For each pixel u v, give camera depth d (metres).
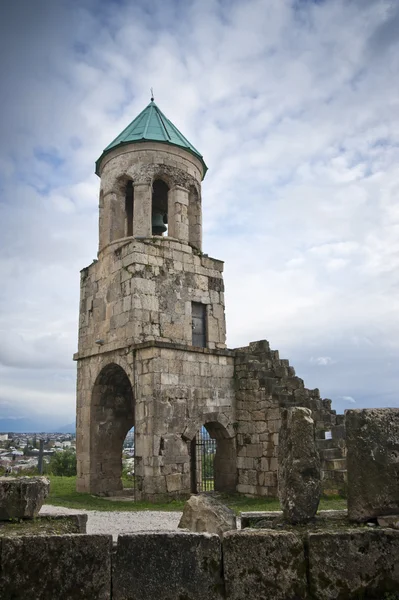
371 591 5.52
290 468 6.34
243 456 19.41
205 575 5.69
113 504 16.67
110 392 21.41
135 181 21.72
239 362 20.36
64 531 6.35
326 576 5.54
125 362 19.14
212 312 21.69
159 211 25.66
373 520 6.07
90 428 20.78
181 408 18.31
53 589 5.61
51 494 19.89
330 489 15.76
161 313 19.94
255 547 5.70
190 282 21.20
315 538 5.63
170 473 17.44
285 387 19.20
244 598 5.61
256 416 19.20
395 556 5.57
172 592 5.64
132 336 19.02
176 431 17.97
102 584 5.66
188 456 18.14
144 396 18.00
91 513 14.35
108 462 21.05
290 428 6.54
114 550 5.78
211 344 21.25
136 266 19.69
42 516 6.87
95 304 21.67
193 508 8.90
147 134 22.34
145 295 19.64
